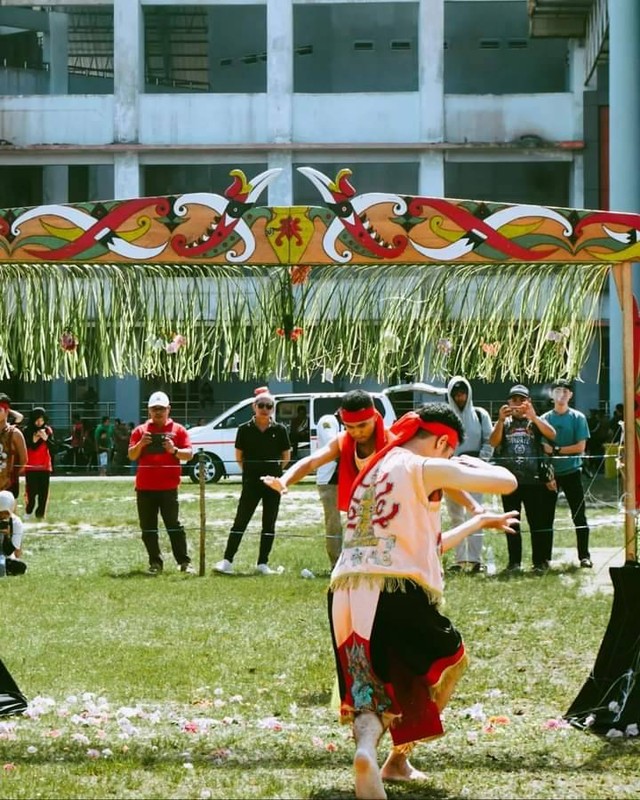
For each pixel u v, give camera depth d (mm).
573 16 39625
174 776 6336
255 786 6180
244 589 13000
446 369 7965
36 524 20406
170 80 45938
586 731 7223
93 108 41562
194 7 43125
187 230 7605
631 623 7316
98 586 13266
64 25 42969
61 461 35531
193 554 16469
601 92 40875
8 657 9406
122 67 41469
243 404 29953
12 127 41656
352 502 6137
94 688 8453
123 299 7930
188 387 40688
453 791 6117
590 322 7941
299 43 44906
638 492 7645
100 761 6574
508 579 13352
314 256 7605
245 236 7602
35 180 42375
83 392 40844
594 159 40969
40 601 12195
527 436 14000
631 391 7699
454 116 41312
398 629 5957
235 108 41469
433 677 6031
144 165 41781
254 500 14492
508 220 7625
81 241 7613
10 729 7242
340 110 41438
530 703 7992
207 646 9852
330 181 7602
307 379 8016
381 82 44812
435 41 41188
